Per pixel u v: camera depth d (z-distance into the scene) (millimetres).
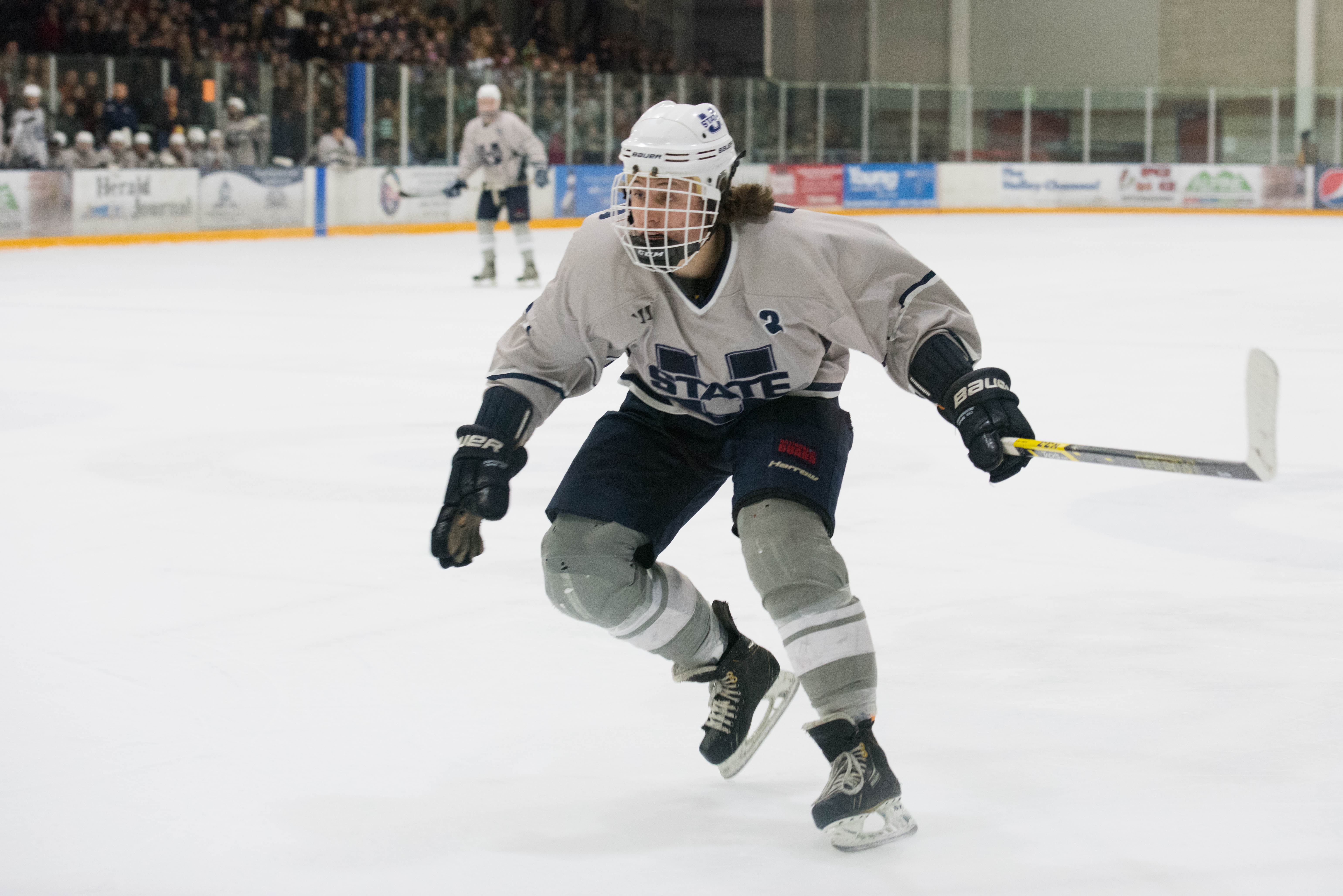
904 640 13148
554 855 8828
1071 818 9273
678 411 9781
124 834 9102
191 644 13109
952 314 9133
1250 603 14219
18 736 10805
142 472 20953
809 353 9305
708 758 9914
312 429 24625
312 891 8320
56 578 15375
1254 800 9508
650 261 8805
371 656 12773
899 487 19812
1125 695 11594
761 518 9055
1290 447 22312
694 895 8266
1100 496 19125
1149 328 39062
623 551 9375
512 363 9656
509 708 11469
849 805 8656
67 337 37500
